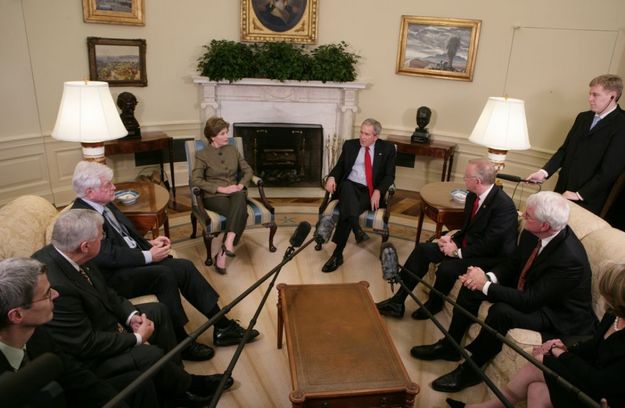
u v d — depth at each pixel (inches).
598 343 70.4
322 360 80.9
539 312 90.5
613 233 96.4
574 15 172.4
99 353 74.0
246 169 152.2
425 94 204.2
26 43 161.8
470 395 96.7
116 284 96.9
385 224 144.4
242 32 195.9
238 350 59.8
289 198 201.8
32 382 29.0
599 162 128.3
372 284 136.6
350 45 203.3
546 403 74.0
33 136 169.6
